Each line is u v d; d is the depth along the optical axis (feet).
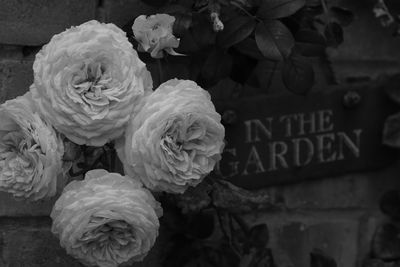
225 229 4.09
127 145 3.21
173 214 3.97
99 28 3.28
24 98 3.24
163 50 3.45
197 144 3.26
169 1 3.79
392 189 4.47
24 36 3.73
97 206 3.14
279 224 4.25
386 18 4.26
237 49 3.87
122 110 3.19
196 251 4.01
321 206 4.33
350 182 4.39
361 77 4.37
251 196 3.74
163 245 4.01
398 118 4.38
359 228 4.42
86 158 3.40
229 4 3.79
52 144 3.14
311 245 4.33
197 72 3.84
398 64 4.44
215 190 3.72
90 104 3.16
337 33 4.09
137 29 3.38
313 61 4.27
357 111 4.33
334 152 4.30
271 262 4.09
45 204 3.83
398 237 4.45
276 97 4.15
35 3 3.73
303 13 4.04
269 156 4.16
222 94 4.06
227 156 4.07
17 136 3.22
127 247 3.24
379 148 4.39
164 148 3.17
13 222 3.82
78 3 3.80
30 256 3.84
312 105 4.23
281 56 3.67
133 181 3.23
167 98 3.22
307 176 4.25
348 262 4.41
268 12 3.74
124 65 3.21
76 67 3.17
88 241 3.19
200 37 3.75
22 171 3.17
